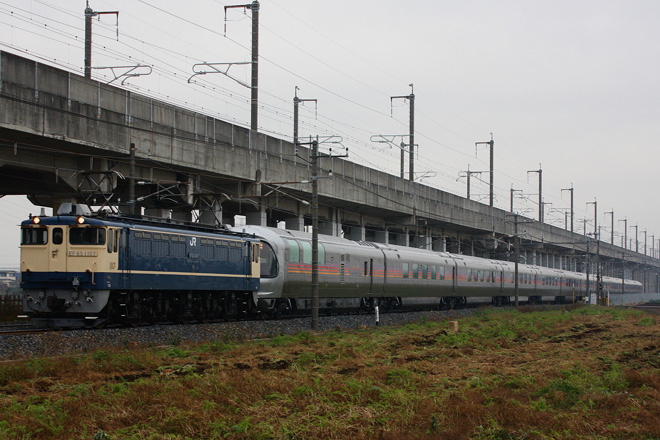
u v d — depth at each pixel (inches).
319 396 596.1
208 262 1151.6
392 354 948.6
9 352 749.3
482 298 2396.7
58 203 1392.7
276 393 596.7
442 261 2052.2
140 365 712.4
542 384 698.2
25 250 967.6
